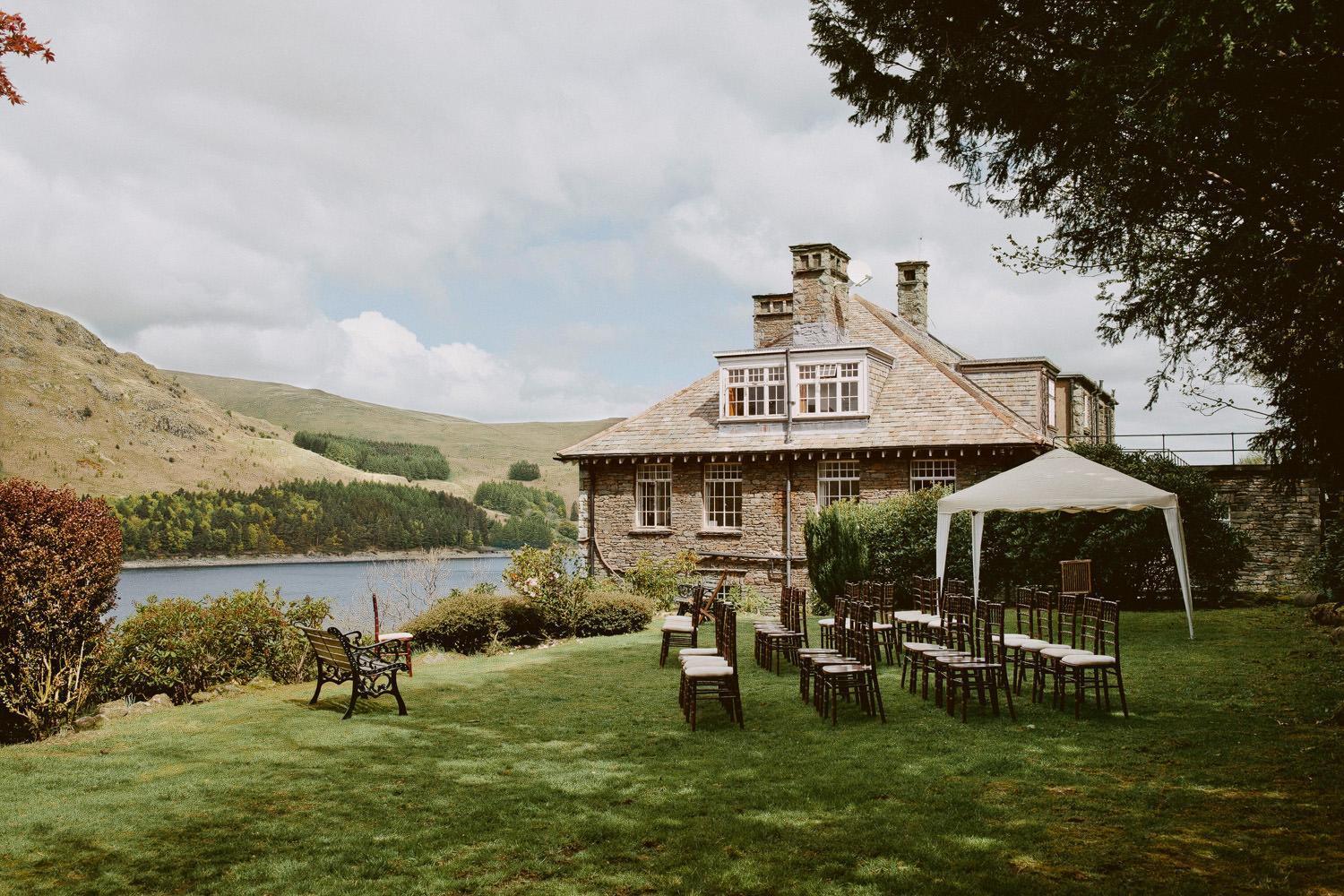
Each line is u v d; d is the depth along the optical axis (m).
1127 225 7.91
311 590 41.38
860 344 26.16
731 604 11.02
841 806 6.47
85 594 10.16
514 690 12.08
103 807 6.89
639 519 28.75
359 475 161.00
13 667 9.80
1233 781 6.76
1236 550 20.66
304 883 5.28
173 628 12.24
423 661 15.84
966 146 7.96
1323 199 6.33
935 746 8.20
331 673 12.28
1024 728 8.88
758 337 29.98
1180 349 8.59
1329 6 4.91
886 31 7.70
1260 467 26.00
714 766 7.75
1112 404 38.00
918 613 14.03
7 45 5.49
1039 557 20.94
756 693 11.50
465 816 6.50
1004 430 24.00
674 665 14.20
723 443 27.55
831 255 28.48
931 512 21.75
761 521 26.88
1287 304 6.88
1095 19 6.76
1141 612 19.44
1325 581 19.25
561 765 7.96
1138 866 5.19
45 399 131.25
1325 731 8.20
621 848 5.74
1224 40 5.18
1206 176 6.77
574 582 18.69
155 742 9.20
